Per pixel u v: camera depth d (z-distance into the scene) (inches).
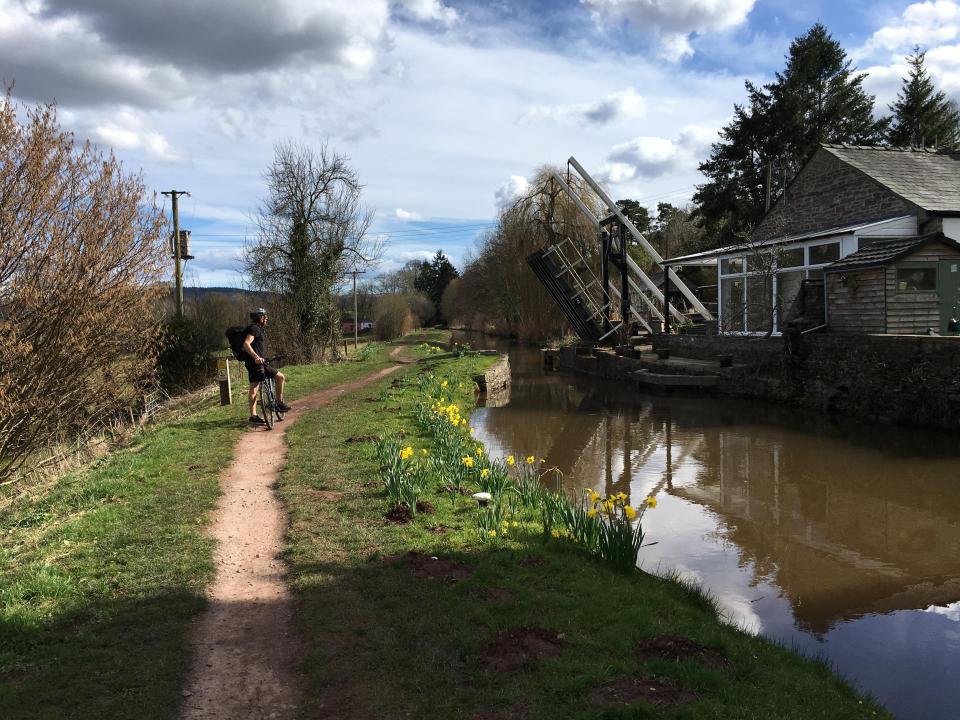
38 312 346.9
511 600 186.2
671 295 1246.9
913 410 514.3
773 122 1565.0
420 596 187.6
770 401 687.1
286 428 442.6
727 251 901.2
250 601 188.5
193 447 378.6
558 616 177.9
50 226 342.6
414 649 158.6
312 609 179.9
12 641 158.2
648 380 831.1
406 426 454.9
